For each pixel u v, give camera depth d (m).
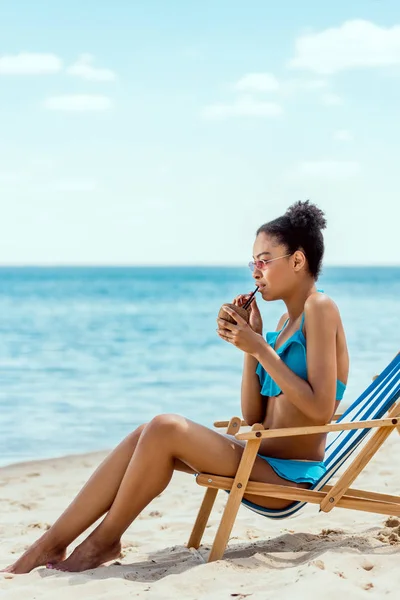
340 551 3.44
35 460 7.20
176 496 5.60
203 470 3.42
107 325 30.70
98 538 3.46
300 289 3.62
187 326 30.00
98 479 3.48
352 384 13.06
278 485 3.42
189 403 11.38
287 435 3.28
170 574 3.32
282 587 2.95
